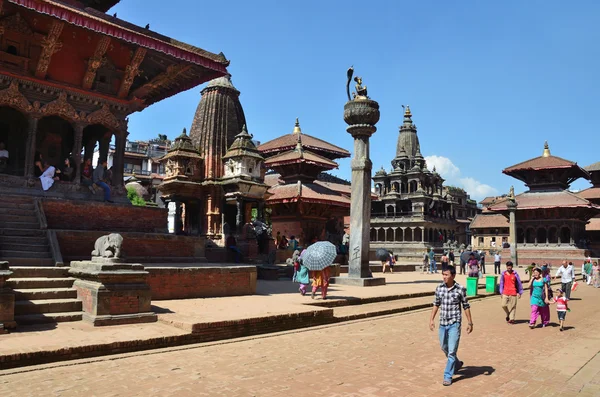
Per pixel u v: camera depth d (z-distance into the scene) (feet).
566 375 27.37
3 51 55.67
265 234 97.86
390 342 35.40
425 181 275.39
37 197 53.31
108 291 33.91
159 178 209.77
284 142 149.28
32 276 38.04
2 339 28.02
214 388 22.66
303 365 27.55
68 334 29.99
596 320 52.39
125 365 25.98
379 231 272.72
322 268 50.47
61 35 58.49
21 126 66.03
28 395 20.70
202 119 110.83
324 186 137.18
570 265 77.41
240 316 36.24
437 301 26.11
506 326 46.44
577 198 181.88
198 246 62.28
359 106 73.87
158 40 55.31
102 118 62.85
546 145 201.87
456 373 27.02
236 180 99.09
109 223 58.13
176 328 33.09
